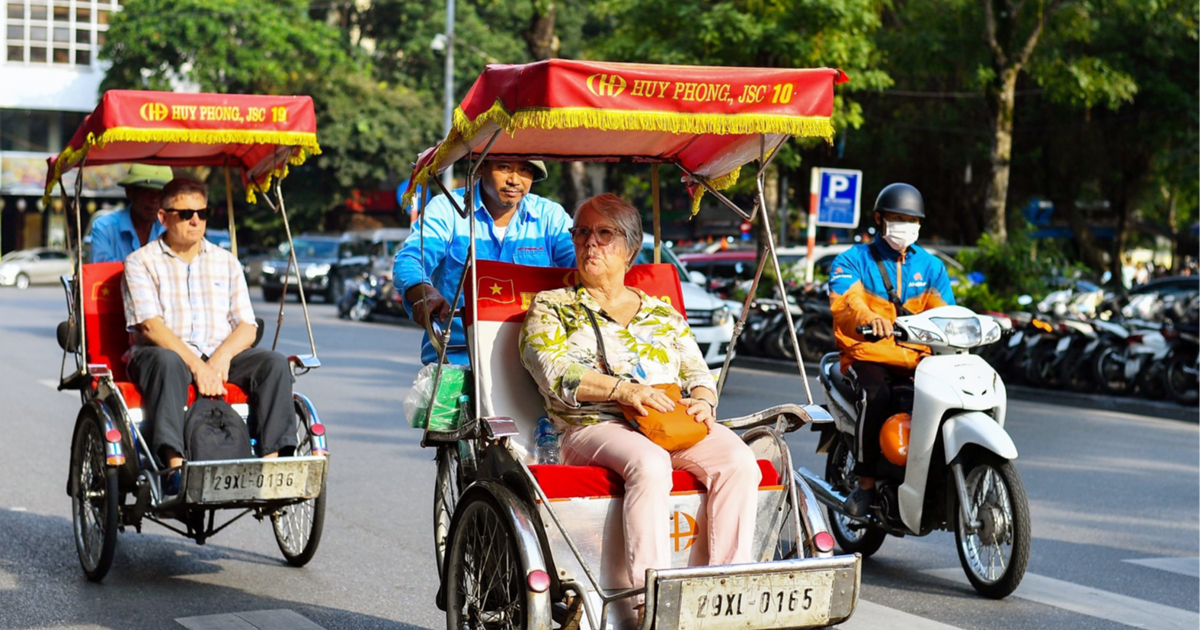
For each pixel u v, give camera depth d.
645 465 4.07
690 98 4.12
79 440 6.34
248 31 46.12
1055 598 5.85
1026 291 18.50
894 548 7.06
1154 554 6.78
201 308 6.52
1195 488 8.75
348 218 50.72
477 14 51.62
